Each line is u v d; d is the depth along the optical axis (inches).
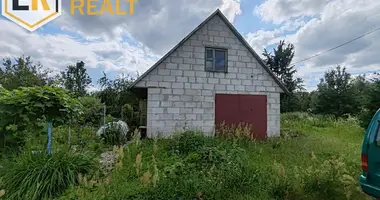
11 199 123.3
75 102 168.2
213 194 127.5
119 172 157.8
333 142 312.7
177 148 226.4
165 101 320.2
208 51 344.5
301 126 517.0
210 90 338.3
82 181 136.5
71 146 203.6
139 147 235.0
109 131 291.0
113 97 578.9
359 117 482.3
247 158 202.8
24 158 145.6
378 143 117.1
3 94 148.8
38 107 143.3
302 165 190.9
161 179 145.2
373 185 116.4
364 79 714.8
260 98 359.9
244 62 355.9
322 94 725.9
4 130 146.6
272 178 150.4
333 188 128.1
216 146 221.6
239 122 345.1
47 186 130.2
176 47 325.1
